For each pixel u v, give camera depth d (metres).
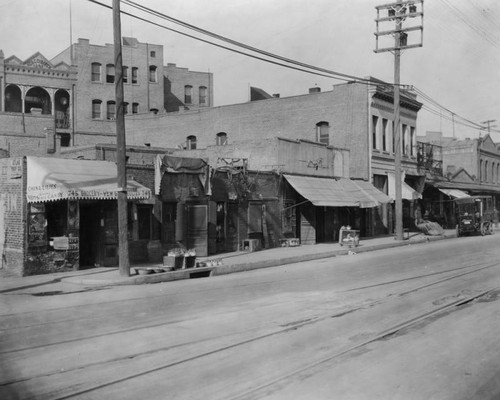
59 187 16.30
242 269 19.53
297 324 9.55
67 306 11.74
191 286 15.01
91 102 53.94
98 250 19.48
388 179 38.75
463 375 6.56
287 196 28.64
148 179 21.08
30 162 17.39
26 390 6.13
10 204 17.70
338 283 14.98
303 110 38.91
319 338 8.50
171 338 8.55
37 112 45.97
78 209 18.38
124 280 15.79
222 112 43.38
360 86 36.56
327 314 10.44
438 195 48.53
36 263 17.34
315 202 27.48
